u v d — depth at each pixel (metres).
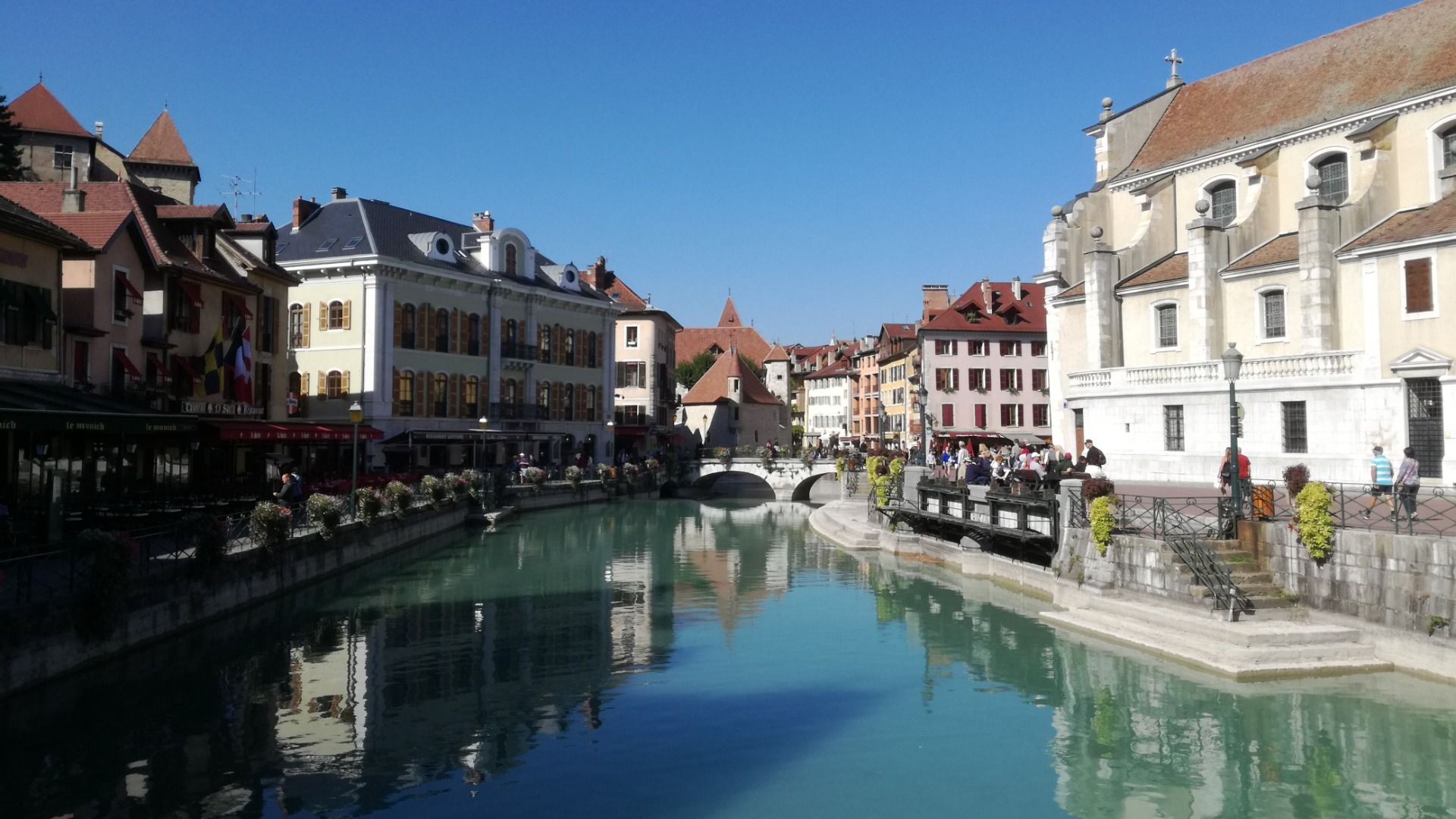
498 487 52.91
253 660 20.94
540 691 18.94
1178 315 36.38
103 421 21.08
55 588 17.28
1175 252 40.41
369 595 29.27
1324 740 15.22
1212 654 18.44
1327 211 31.02
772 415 103.19
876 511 44.22
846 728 16.67
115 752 15.08
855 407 115.00
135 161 62.03
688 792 13.80
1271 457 30.80
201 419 29.02
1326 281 30.81
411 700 18.20
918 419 81.31
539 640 23.48
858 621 25.97
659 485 75.44
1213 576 19.81
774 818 12.91
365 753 15.23
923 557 38.28
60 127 54.56
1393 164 33.03
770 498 77.69
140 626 19.27
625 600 29.30
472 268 61.06
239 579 23.70
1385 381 27.88
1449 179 31.02
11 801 13.13
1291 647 18.02
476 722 16.91
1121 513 24.05
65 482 22.12
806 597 29.92
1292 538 19.70
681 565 37.16
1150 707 16.97
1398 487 19.09
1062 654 20.78
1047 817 13.01
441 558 37.69
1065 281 43.47
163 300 32.44
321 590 28.97
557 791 13.77
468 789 13.80
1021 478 31.61
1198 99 43.94
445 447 56.94
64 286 28.34
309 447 44.88
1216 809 13.16
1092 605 23.66
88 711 17.14
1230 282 34.66
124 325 30.22
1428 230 27.11
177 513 25.83
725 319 161.12
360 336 52.47
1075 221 43.62
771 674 20.30
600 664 21.11
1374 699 16.53
